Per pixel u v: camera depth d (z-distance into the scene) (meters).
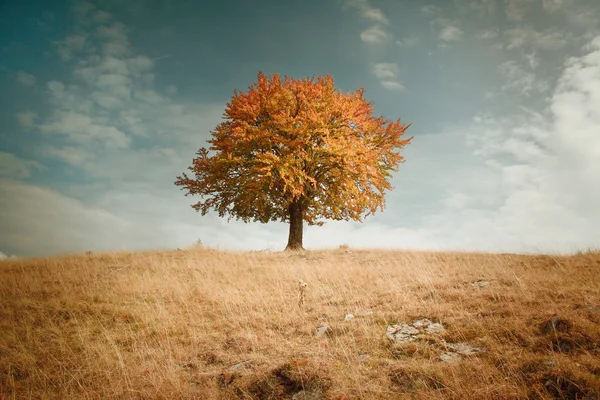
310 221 20.86
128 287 9.66
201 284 9.89
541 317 5.03
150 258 13.69
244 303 8.03
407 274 9.15
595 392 3.29
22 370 5.58
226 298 8.40
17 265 12.59
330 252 15.42
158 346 6.21
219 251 15.99
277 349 5.48
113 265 12.52
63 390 4.91
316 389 4.13
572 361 3.87
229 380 4.68
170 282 10.11
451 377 3.98
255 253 15.77
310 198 18.88
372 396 3.88
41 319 7.61
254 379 4.50
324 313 6.91
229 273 11.18
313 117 16.86
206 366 5.29
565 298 5.77
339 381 4.21
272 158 16.42
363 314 6.47
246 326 6.67
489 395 3.55
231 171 18.56
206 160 18.64
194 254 14.80
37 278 10.65
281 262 12.91
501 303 5.91
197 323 7.16
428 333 5.24
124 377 5.08
